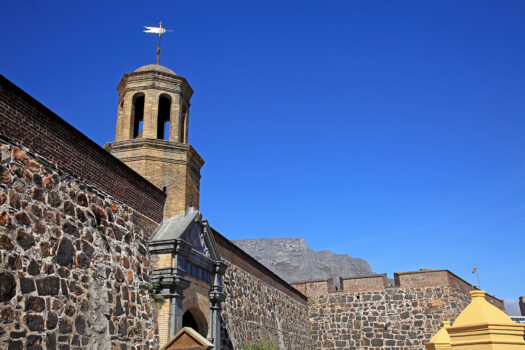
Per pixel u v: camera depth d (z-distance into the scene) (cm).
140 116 2062
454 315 3150
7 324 916
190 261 1567
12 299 939
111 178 1373
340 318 3438
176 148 1798
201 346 1023
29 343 954
